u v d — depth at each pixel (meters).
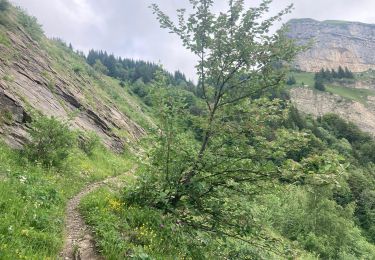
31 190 11.24
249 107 12.38
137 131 61.12
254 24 12.27
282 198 12.28
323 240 41.81
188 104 12.55
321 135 133.75
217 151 12.07
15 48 42.75
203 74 13.09
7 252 6.70
